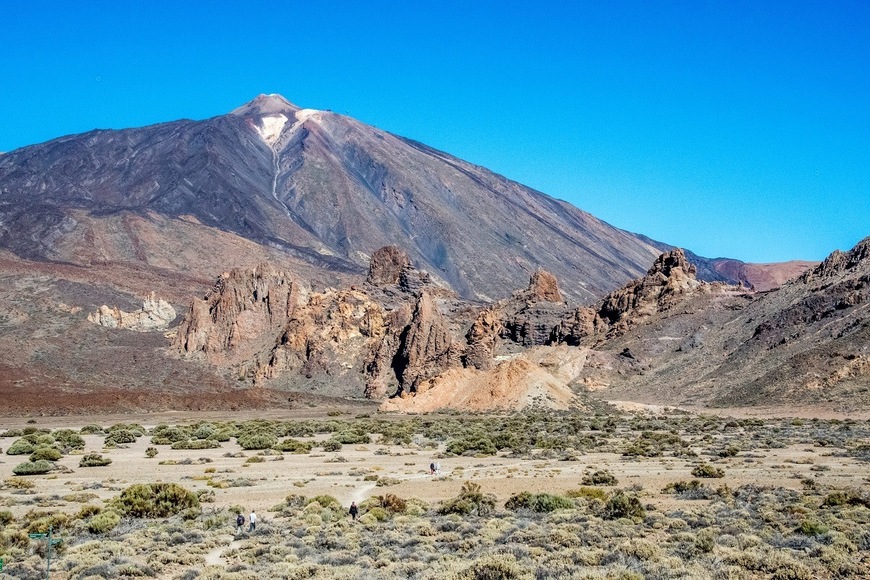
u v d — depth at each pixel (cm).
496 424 13338
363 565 3678
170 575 3688
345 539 4266
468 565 3372
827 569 3372
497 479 7088
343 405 19200
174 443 10525
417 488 6594
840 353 15862
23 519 5106
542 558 3609
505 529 4441
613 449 9694
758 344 18612
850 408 13862
